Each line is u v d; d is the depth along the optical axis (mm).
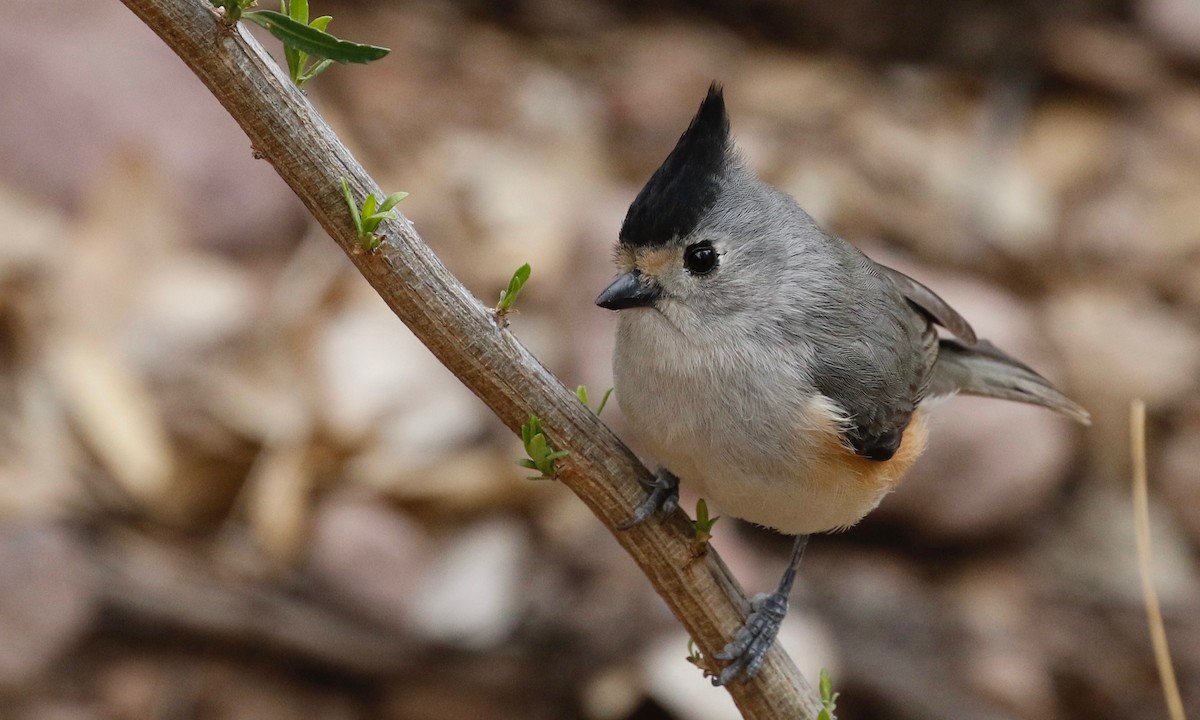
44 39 11055
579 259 10633
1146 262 13047
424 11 13742
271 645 8562
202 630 8531
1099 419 11578
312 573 8898
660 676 8461
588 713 8516
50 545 8516
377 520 9219
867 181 12969
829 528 6383
